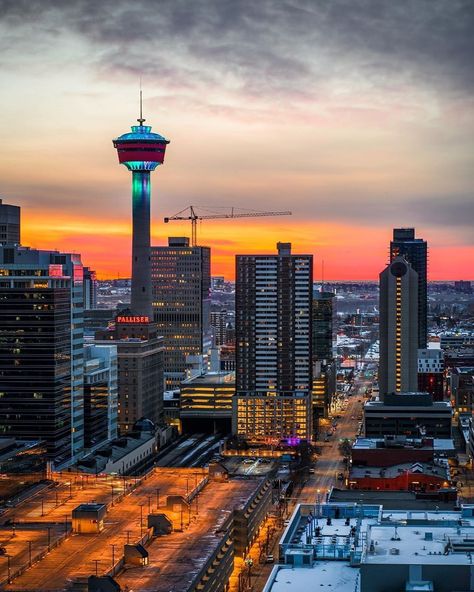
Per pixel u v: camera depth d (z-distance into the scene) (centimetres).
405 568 17862
